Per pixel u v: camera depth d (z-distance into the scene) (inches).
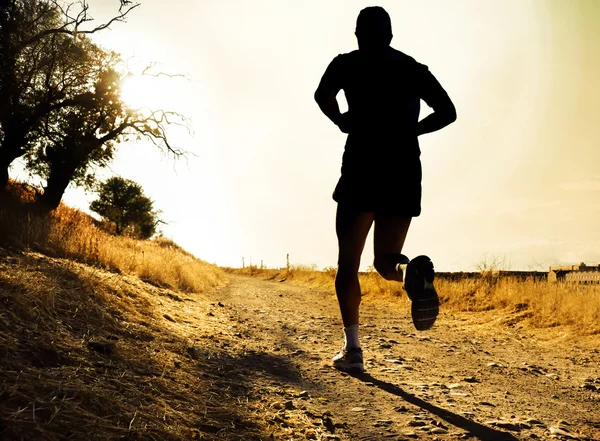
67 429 65.9
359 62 119.8
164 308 228.5
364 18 120.6
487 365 182.9
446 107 113.5
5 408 66.0
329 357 172.6
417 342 233.0
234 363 145.3
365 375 145.4
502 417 108.3
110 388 87.0
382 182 116.7
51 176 887.7
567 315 305.1
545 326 300.4
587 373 177.3
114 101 927.0
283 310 365.4
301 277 1039.0
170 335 162.9
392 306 439.8
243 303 409.7
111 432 69.5
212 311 299.3
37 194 858.1
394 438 90.6
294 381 132.3
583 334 266.4
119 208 1968.5
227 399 104.8
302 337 225.9
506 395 133.7
